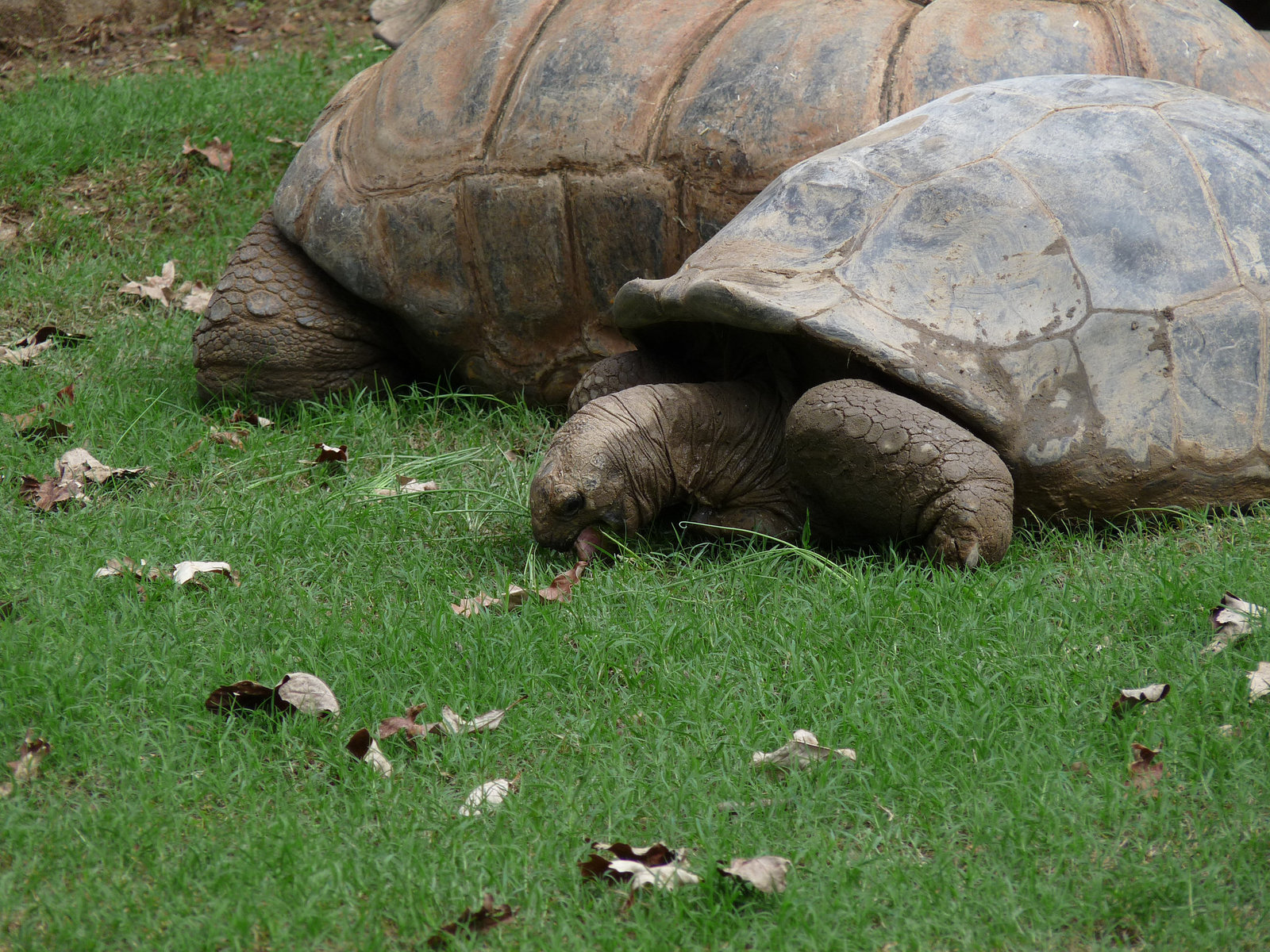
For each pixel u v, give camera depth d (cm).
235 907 600
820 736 723
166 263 1544
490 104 1189
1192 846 639
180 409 1238
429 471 1101
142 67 2119
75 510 1023
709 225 1092
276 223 1268
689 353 1061
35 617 842
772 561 923
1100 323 919
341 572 937
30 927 588
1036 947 583
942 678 765
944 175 957
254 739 732
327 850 638
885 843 645
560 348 1195
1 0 2173
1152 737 705
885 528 909
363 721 747
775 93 1077
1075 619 827
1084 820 649
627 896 612
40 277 1490
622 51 1148
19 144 1703
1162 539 926
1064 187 947
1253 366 941
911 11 1116
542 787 691
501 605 872
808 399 891
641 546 983
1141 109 992
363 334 1283
